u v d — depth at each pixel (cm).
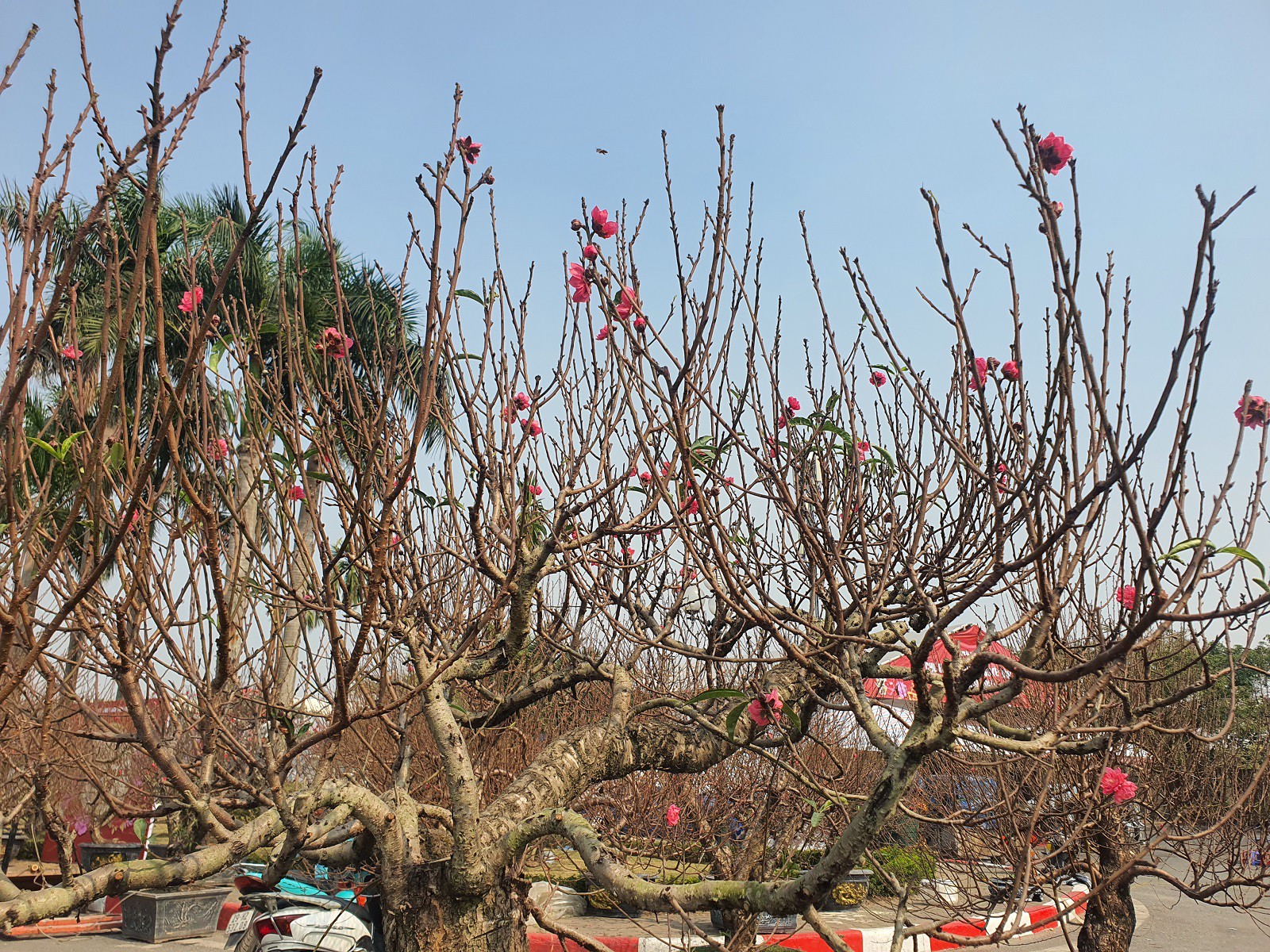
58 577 273
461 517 416
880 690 450
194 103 175
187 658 329
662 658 579
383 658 260
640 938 926
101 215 173
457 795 346
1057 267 198
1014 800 469
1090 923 629
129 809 286
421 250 241
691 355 245
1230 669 284
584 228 282
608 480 359
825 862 246
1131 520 175
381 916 542
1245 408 205
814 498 297
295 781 400
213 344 288
